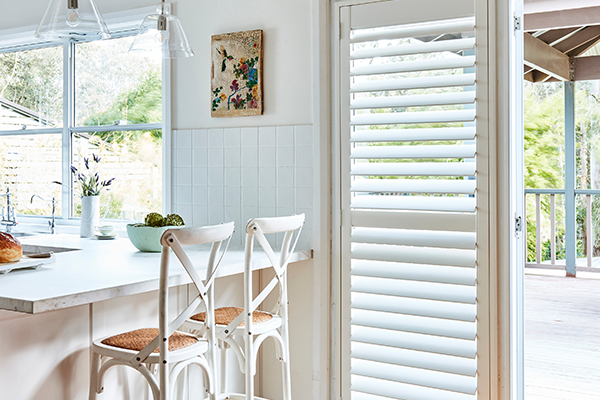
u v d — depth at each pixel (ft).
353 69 8.21
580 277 20.36
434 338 7.75
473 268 7.55
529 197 23.08
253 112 9.21
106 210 11.10
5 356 5.54
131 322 6.98
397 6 7.95
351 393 8.40
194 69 9.84
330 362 8.64
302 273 8.88
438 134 7.63
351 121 8.18
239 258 7.74
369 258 8.02
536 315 15.48
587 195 20.95
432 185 7.68
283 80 9.03
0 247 6.33
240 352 6.91
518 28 7.55
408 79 7.81
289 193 8.98
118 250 8.58
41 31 6.18
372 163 8.14
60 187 11.88
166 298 5.58
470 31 7.56
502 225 7.41
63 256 7.91
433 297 7.62
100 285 5.65
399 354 7.92
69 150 11.61
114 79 11.03
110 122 11.10
